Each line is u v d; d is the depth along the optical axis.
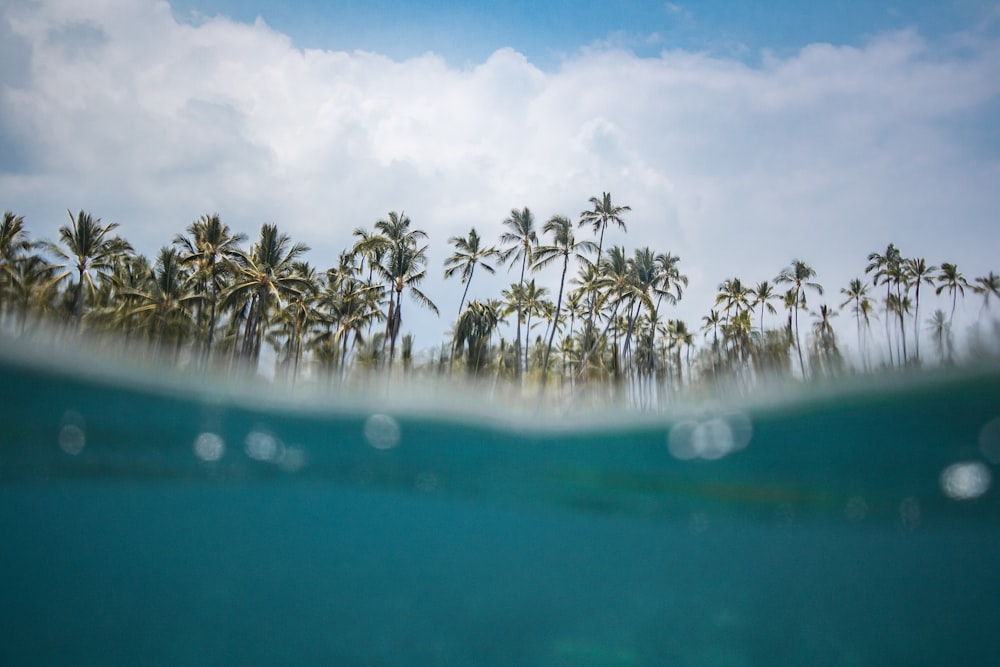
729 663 15.70
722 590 17.03
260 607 16.98
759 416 9.78
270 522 15.43
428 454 12.30
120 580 15.87
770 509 11.67
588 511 13.36
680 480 11.36
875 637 16.98
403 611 17.89
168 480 11.79
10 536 14.09
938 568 14.49
